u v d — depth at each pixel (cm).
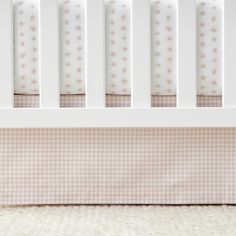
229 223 95
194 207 110
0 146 109
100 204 112
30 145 110
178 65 102
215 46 104
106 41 104
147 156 110
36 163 110
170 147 110
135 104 102
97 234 88
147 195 111
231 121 101
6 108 100
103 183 111
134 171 110
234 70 102
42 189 110
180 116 101
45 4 100
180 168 111
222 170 111
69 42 103
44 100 101
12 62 101
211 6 104
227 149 111
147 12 100
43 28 100
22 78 104
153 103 107
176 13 103
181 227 92
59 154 110
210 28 104
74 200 111
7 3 100
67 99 107
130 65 104
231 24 102
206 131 110
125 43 104
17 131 109
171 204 112
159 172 111
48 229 91
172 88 105
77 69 104
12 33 101
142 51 101
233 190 111
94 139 110
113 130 110
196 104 105
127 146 110
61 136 110
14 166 110
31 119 100
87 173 110
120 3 104
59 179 110
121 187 111
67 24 103
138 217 100
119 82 104
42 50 100
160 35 104
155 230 90
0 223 96
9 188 110
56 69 101
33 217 100
